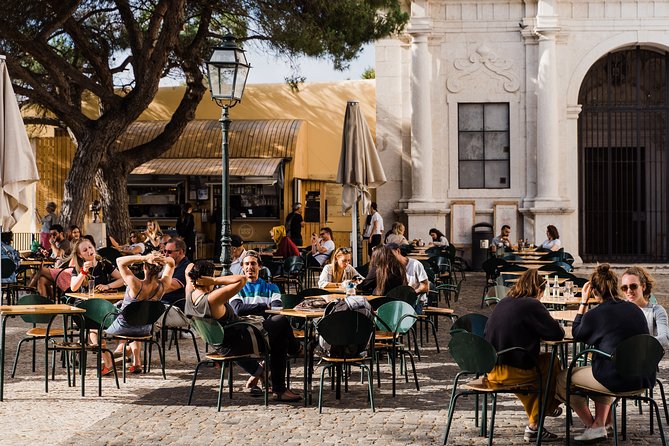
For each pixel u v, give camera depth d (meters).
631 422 8.31
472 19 26.78
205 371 11.00
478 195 26.86
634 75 27.59
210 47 23.45
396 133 27.34
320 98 30.41
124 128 20.17
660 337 8.19
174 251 11.75
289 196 28.25
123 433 7.88
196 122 29.48
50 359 11.93
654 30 26.59
